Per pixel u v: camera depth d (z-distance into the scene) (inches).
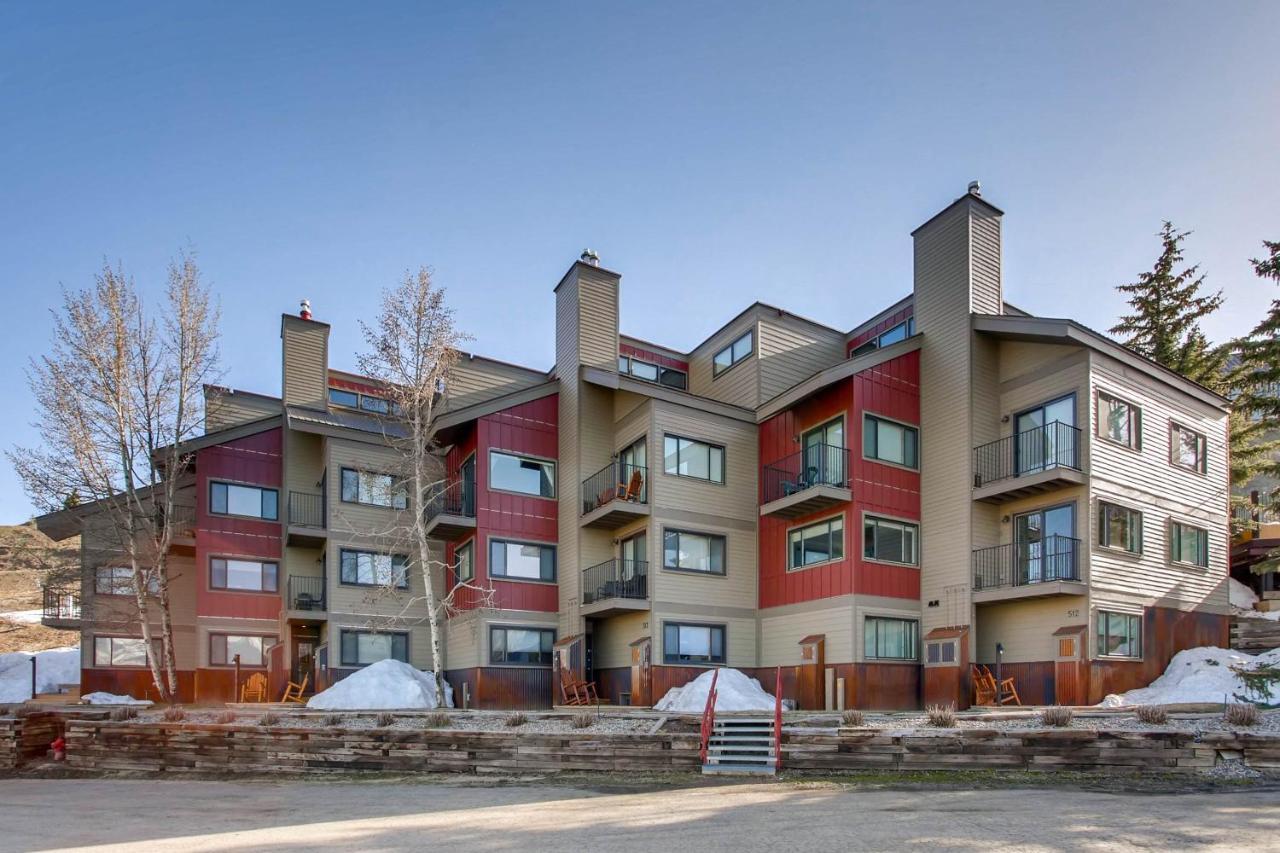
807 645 976.9
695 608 1055.0
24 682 1253.1
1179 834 357.7
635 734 657.6
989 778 542.9
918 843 357.1
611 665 1088.8
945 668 928.9
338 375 1403.8
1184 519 1015.6
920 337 1043.3
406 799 577.3
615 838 401.1
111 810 584.7
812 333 1254.9
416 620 1227.2
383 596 1202.0
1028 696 896.9
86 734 864.3
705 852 359.9
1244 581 1285.7
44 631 1689.2
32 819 557.0
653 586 1027.9
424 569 994.1
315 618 1171.3
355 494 1235.9
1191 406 1062.4
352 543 1216.8
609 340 1186.6
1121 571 911.0
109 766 839.7
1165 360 1438.2
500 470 1130.7
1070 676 852.6
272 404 1398.9
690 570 1062.4
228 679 1167.0
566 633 1109.1
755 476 1143.0
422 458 1080.2
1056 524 915.4
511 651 1090.1
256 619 1200.8
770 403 1108.5
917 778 556.4
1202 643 1003.9
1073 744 547.2
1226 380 1400.1
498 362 1334.9
